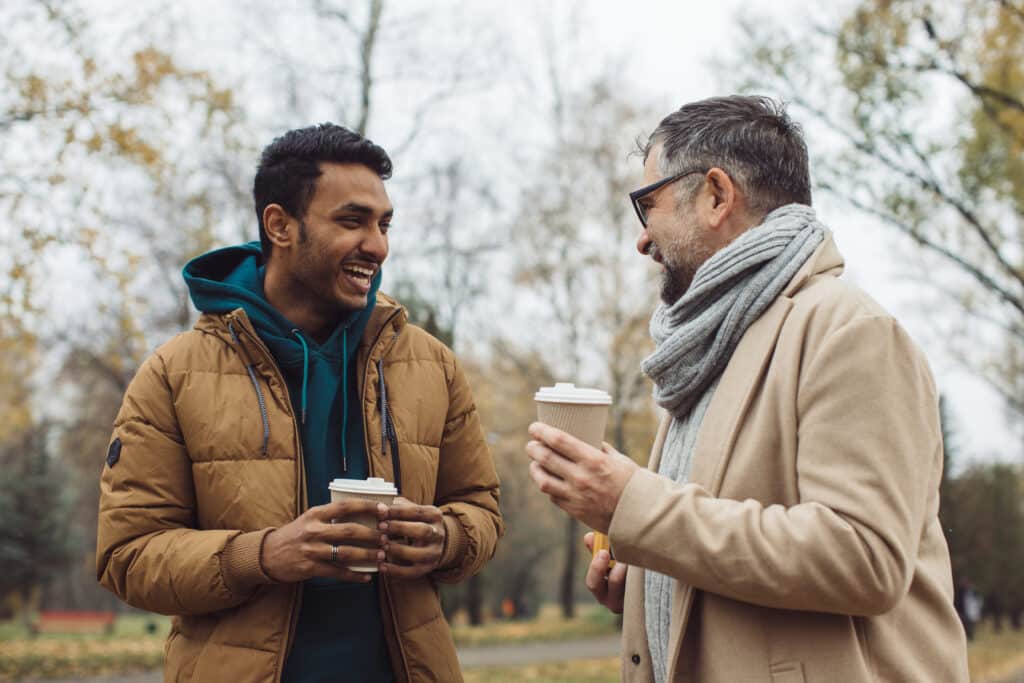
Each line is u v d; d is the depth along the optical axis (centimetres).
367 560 209
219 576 216
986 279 1115
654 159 227
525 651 2012
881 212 1069
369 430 244
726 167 214
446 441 269
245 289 247
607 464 192
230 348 239
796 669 186
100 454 3003
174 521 231
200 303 244
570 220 2289
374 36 1533
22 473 3148
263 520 227
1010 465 3084
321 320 254
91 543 4091
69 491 3509
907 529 175
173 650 234
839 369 183
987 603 3112
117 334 1582
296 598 226
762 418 195
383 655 242
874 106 1021
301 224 240
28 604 3194
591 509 193
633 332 2253
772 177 214
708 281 205
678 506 184
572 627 2722
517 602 3725
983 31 991
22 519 3075
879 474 176
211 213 1712
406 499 233
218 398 232
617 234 2281
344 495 210
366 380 248
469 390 278
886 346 184
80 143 1028
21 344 1115
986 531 2983
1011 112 1034
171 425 233
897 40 1007
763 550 176
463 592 3144
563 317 2344
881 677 189
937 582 197
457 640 2266
